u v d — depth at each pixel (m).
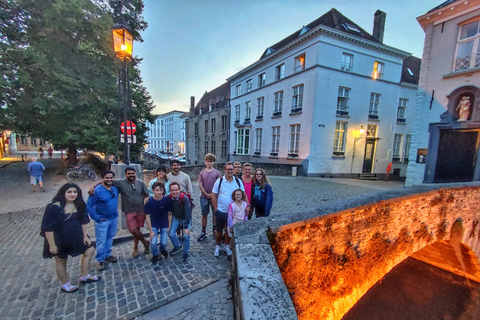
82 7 11.17
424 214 4.43
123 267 3.45
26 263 3.55
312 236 2.63
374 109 15.99
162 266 3.50
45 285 2.97
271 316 1.12
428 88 8.77
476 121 7.45
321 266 2.83
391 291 6.00
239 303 1.29
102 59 12.77
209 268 3.46
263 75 19.03
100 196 3.26
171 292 2.88
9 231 4.98
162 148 66.50
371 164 16.33
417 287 6.09
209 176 4.50
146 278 3.17
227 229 3.71
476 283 5.62
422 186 4.65
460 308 5.42
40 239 4.54
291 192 9.14
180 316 2.46
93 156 23.03
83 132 11.71
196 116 31.66
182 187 4.35
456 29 7.98
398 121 16.98
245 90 21.19
